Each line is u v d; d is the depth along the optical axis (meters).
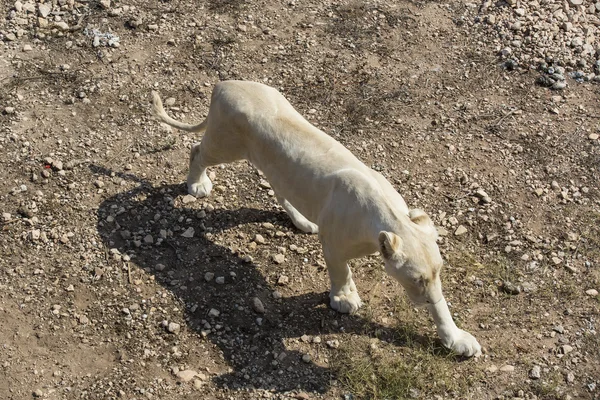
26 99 6.95
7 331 5.89
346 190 5.68
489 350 5.93
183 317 5.99
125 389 5.73
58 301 6.01
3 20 7.42
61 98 6.98
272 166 5.95
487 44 7.57
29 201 6.40
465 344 5.85
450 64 7.43
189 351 5.88
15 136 6.72
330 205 5.73
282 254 6.28
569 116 7.12
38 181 6.51
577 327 6.04
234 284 6.13
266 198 6.55
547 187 6.70
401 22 7.71
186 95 7.10
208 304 6.04
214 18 7.62
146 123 6.89
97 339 5.89
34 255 6.18
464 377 5.82
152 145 6.77
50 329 5.91
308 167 5.82
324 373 5.82
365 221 5.63
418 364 5.84
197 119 6.96
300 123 5.95
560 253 6.36
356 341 5.94
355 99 7.14
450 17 7.78
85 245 6.23
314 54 7.42
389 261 5.52
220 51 7.39
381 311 6.07
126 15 7.56
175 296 6.06
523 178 6.73
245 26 7.58
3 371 5.75
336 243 5.79
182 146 6.79
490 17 7.71
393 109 7.10
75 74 7.13
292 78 7.25
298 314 6.03
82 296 6.04
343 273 5.93
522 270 6.27
